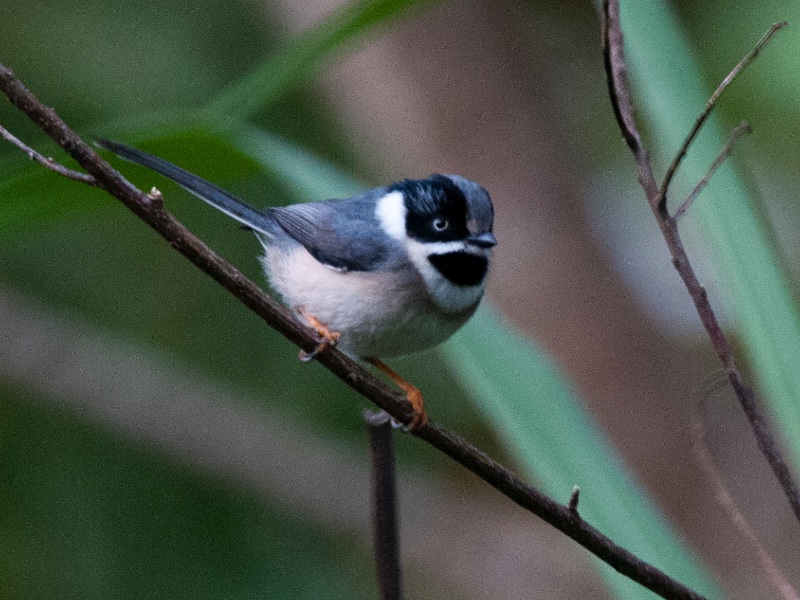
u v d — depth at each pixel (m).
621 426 12.05
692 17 10.38
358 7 5.89
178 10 11.52
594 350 12.14
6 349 11.94
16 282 11.65
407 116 12.14
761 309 6.05
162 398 12.25
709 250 6.25
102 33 11.27
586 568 12.84
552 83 13.51
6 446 11.60
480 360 6.43
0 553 10.64
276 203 11.48
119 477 11.76
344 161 12.24
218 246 11.32
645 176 5.07
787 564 11.38
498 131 12.25
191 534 11.42
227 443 12.24
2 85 5.01
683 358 12.87
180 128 6.09
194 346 11.63
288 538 11.70
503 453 11.92
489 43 12.29
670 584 5.62
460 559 13.20
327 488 12.31
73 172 5.18
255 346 11.73
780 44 9.97
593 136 13.47
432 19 12.12
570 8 13.50
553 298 12.20
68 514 11.12
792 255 11.83
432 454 13.77
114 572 10.88
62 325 12.09
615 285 12.31
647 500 6.20
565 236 12.32
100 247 11.59
